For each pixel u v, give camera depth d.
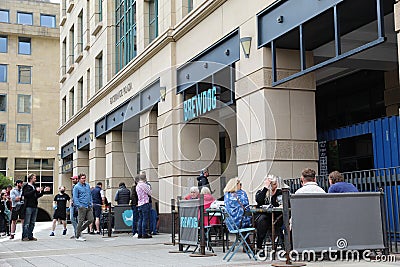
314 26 10.02
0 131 44.66
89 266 8.20
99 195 16.03
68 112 30.17
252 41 11.44
